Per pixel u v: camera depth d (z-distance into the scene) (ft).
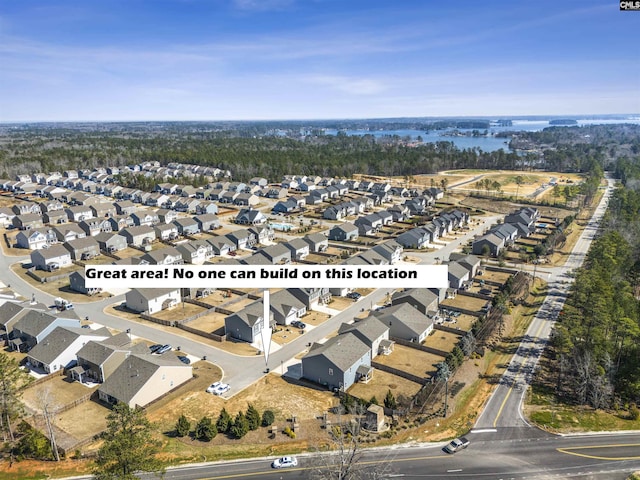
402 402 149.38
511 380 165.48
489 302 232.53
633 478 117.29
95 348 166.81
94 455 125.18
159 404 148.97
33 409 147.02
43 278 261.85
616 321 171.42
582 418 144.46
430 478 116.88
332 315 219.00
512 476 118.01
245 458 124.57
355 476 116.06
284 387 159.53
